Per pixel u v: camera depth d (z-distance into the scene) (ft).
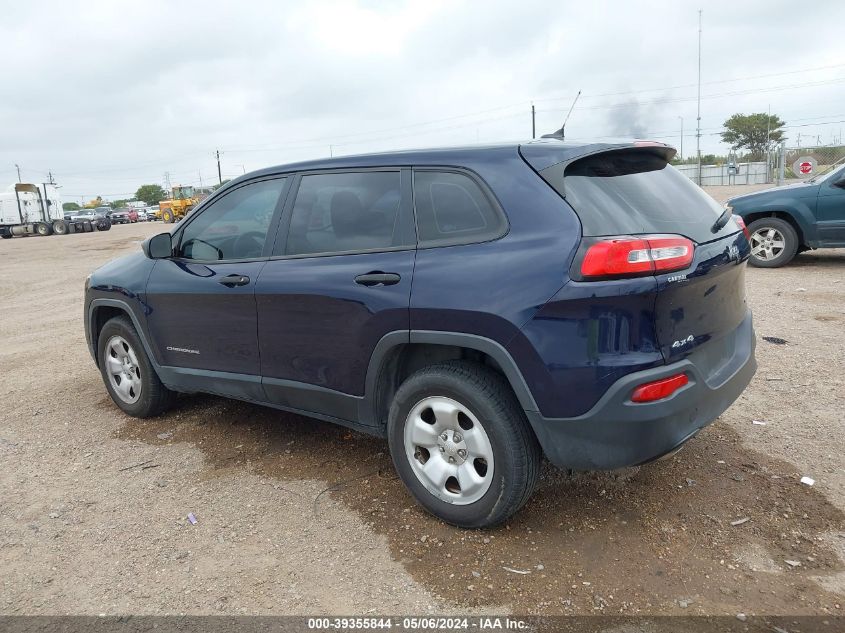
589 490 11.21
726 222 10.68
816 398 14.70
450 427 10.00
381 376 10.81
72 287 43.55
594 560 9.33
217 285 12.92
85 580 9.59
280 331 11.96
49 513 11.58
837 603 8.25
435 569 9.34
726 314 10.20
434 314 9.69
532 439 9.57
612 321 8.50
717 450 12.47
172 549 10.26
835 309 22.40
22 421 16.40
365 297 10.52
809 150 78.89
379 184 11.06
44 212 131.64
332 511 11.10
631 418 8.57
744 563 9.12
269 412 15.85
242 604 8.86
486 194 9.75
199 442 14.32
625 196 9.43
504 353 9.13
